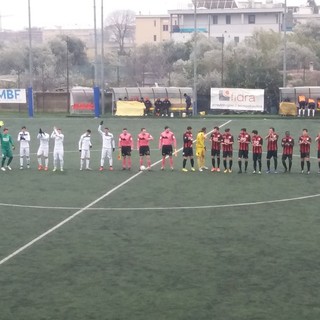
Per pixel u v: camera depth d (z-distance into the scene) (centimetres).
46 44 11812
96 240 2200
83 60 12700
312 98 6644
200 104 7025
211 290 1709
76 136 5172
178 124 5738
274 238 2216
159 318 1523
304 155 3553
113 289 1717
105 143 3662
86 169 3706
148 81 11112
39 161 3700
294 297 1656
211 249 2088
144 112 6462
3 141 3675
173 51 11694
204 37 11419
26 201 2839
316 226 2380
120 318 1525
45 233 2292
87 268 1894
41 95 7169
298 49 9775
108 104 7056
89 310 1573
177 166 3822
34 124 5788
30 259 1984
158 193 2998
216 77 8138
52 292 1697
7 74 11488
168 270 1875
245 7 14538
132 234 2277
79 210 2659
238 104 6347
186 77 8812
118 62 12050
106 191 3047
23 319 1520
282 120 5953
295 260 1966
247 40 10206
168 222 2453
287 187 3145
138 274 1839
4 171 3656
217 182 3288
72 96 6900
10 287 1734
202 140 3641
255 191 3045
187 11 13988
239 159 3588
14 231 2323
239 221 2466
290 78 8862
